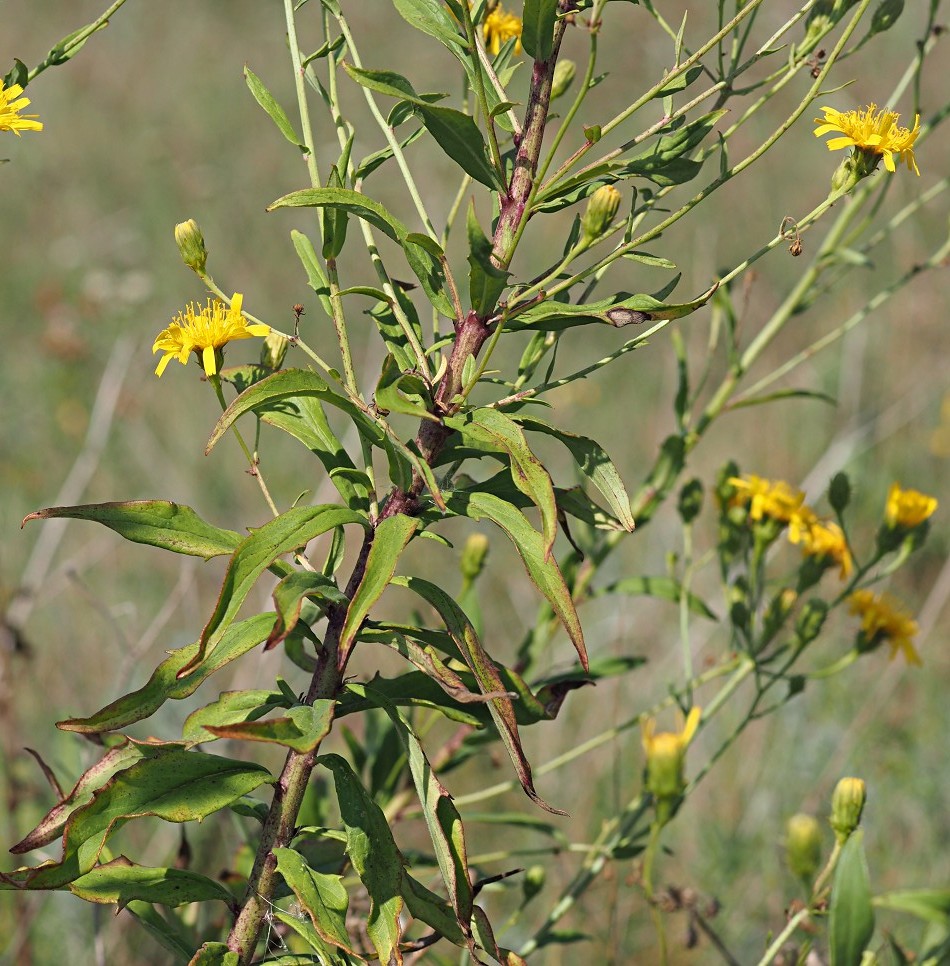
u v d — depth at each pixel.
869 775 3.79
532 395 1.65
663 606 4.35
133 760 1.56
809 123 6.84
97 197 7.42
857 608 2.67
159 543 1.55
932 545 4.96
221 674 3.80
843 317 6.08
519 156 1.60
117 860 1.63
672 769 2.28
